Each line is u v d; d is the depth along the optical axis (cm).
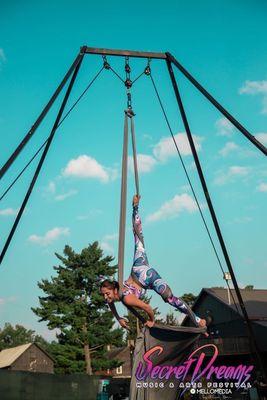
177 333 652
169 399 666
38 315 3791
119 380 2694
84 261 3897
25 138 752
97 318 3822
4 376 1681
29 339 11881
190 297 5519
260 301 3281
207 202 882
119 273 641
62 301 3816
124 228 670
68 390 1952
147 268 654
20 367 6056
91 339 3675
